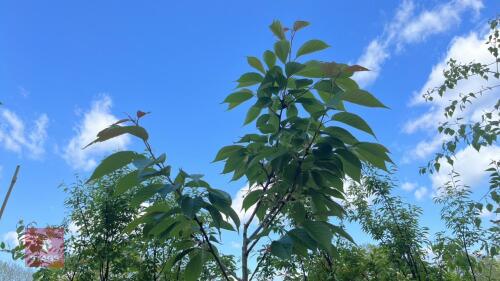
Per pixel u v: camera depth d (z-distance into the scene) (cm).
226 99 238
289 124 223
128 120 197
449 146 457
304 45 229
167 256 741
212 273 615
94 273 849
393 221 904
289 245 195
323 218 230
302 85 222
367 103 197
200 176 191
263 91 223
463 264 834
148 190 201
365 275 870
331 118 205
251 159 223
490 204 471
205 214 295
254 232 220
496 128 420
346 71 214
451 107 471
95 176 197
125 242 796
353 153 209
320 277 831
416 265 903
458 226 852
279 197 230
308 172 216
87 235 820
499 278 896
